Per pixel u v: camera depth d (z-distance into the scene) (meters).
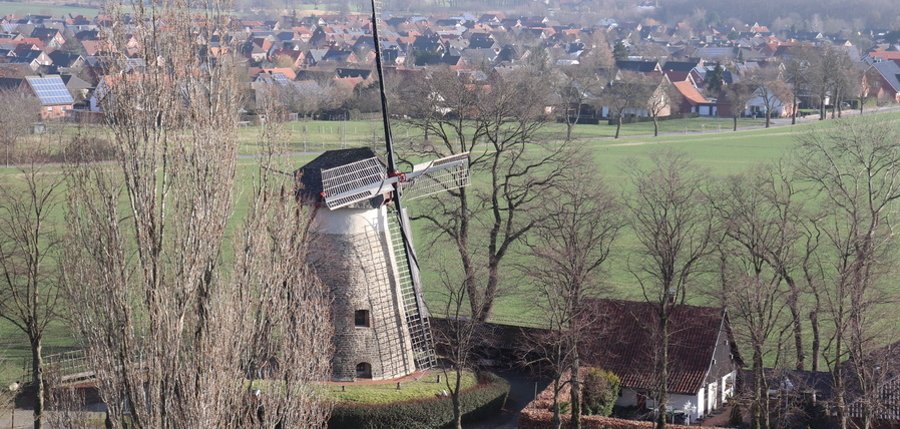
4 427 105.62
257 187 88.62
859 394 108.50
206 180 72.06
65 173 82.38
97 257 71.88
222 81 74.06
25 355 126.38
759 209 141.12
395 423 107.88
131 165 69.94
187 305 70.56
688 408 115.06
